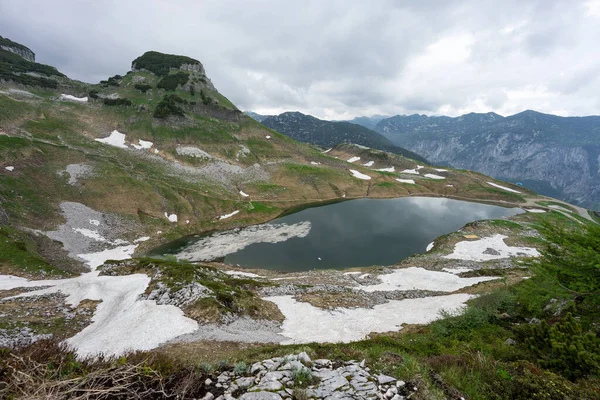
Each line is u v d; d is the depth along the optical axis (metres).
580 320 16.53
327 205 124.50
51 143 102.81
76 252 61.75
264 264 66.12
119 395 5.88
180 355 17.56
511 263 58.03
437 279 48.19
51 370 5.86
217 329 24.11
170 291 30.12
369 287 45.16
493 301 27.47
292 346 14.85
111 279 36.12
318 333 26.33
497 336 18.27
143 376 6.43
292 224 97.06
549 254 20.38
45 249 57.16
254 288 39.88
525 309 23.80
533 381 8.16
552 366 10.71
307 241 81.44
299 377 7.97
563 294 18.80
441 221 104.56
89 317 26.81
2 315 24.73
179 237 82.69
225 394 7.02
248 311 29.50
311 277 51.44
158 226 83.62
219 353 18.27
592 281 17.30
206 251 72.94
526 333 13.83
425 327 25.80
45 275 42.47
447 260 60.50
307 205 123.38
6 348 6.53
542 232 20.75
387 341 16.16
